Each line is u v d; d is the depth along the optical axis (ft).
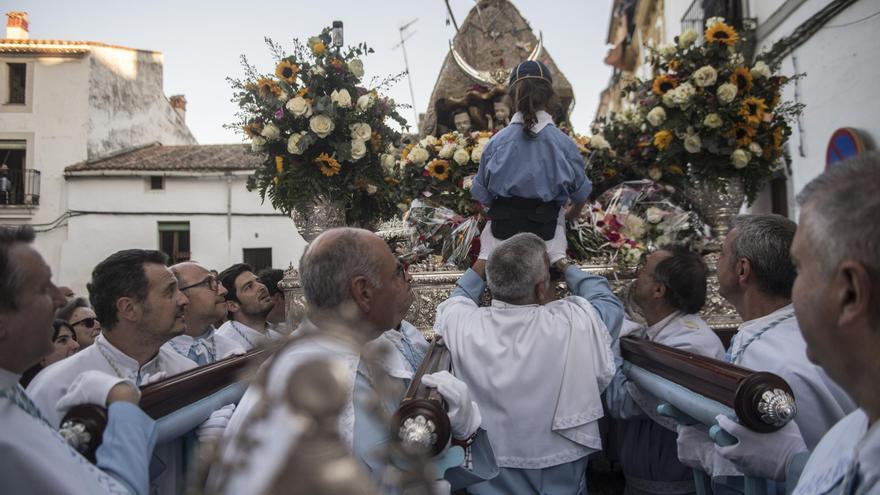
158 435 5.95
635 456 10.23
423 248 14.62
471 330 9.05
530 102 11.87
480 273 12.07
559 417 8.53
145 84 79.77
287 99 14.76
